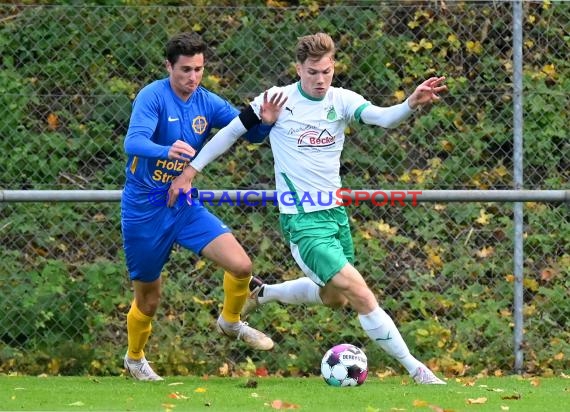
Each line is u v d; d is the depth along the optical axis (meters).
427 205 30.08
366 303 21.86
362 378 22.30
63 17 30.81
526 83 30.70
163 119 21.91
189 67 21.50
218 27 31.50
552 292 28.39
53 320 27.16
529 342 26.86
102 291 27.67
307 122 21.62
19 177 29.94
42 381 23.89
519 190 24.58
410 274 28.84
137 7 29.22
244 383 23.31
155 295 23.30
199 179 29.62
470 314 27.88
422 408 18.81
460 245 29.50
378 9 31.44
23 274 27.84
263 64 31.12
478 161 30.59
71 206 29.14
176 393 21.28
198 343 27.02
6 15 31.22
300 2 31.94
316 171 21.75
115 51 30.67
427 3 31.61
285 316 27.59
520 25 26.23
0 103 30.17
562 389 22.50
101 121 30.47
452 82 30.91
